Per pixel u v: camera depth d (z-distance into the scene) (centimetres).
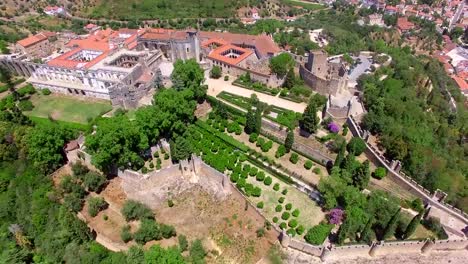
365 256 6825
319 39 19338
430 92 14262
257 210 7438
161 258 6091
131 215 7256
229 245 7019
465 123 13100
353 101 10969
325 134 9562
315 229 6906
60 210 7362
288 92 11512
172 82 10888
